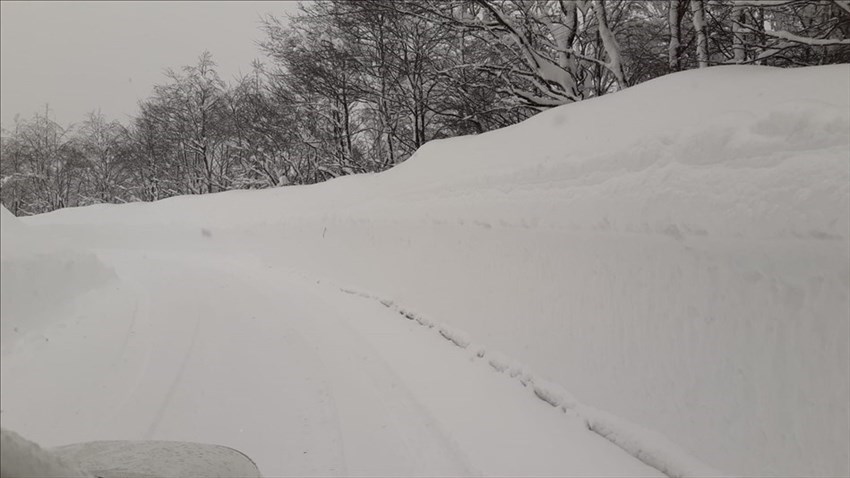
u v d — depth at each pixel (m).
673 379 2.73
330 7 14.14
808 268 2.11
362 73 15.41
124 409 4.20
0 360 5.42
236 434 3.75
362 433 3.66
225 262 13.51
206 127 26.03
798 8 7.49
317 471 3.24
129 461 1.86
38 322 6.51
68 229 21.64
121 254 17.70
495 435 3.37
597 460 2.91
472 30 10.45
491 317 4.51
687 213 2.64
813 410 2.09
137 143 28.81
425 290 5.86
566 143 4.24
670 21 7.80
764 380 2.28
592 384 3.28
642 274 2.97
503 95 10.85
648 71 12.12
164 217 19.42
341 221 9.57
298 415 3.99
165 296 8.89
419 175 7.22
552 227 3.80
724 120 2.62
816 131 2.17
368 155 19.86
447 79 11.69
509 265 4.38
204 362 5.27
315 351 5.41
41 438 3.78
